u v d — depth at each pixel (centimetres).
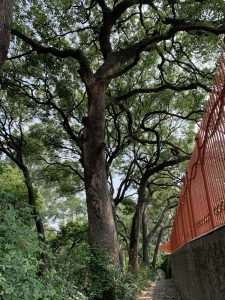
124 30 1758
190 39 1595
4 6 624
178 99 2142
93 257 1148
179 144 2533
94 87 1395
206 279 652
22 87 1836
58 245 1938
